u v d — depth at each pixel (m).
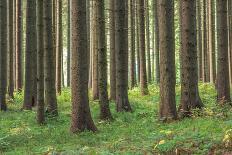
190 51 14.77
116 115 16.98
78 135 12.95
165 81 14.21
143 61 24.19
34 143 12.23
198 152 8.52
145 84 24.22
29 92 20.47
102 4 15.98
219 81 16.22
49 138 12.93
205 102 18.28
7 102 23.06
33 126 15.86
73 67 13.36
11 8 25.42
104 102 16.14
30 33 20.34
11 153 10.84
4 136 13.61
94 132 13.41
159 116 14.40
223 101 15.74
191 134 9.97
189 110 14.62
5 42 20.36
